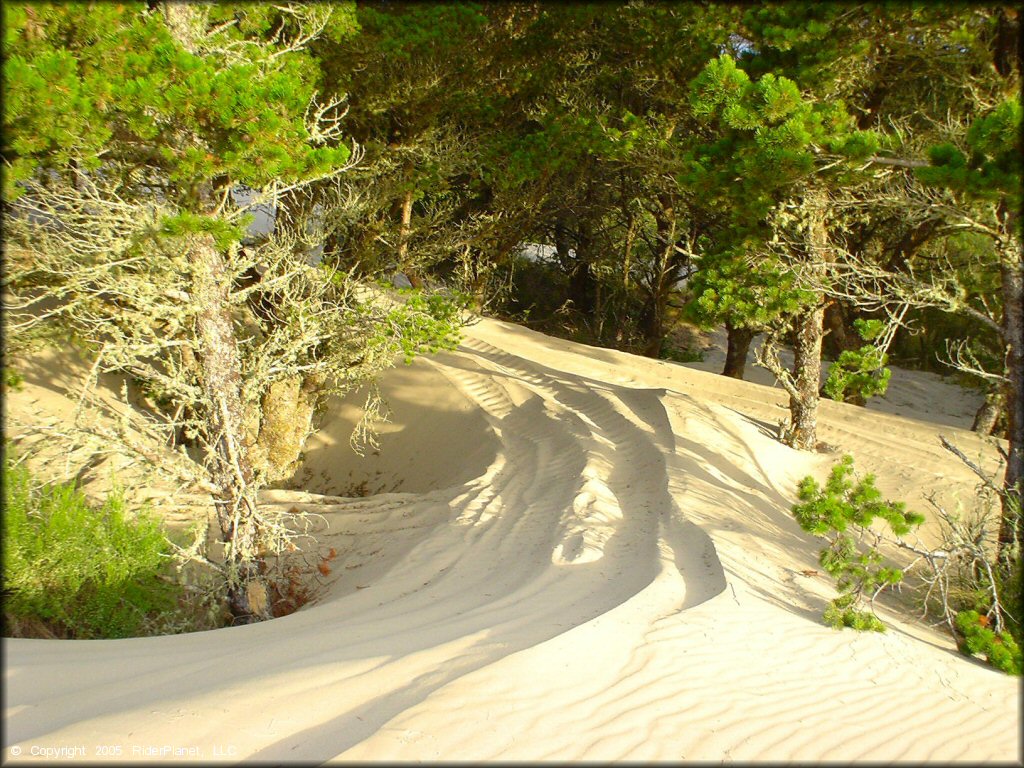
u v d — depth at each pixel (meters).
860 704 5.12
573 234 26.77
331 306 11.50
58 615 6.71
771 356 13.20
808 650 6.05
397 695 4.51
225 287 8.52
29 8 6.57
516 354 18.41
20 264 8.78
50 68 6.25
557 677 4.86
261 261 9.92
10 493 6.86
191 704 4.25
